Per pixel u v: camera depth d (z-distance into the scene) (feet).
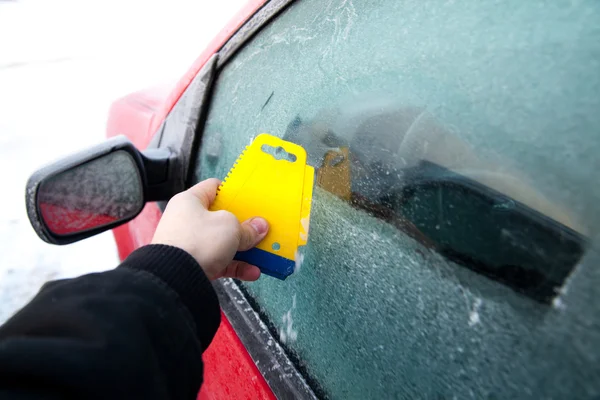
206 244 2.43
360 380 2.45
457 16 2.34
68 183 4.06
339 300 2.68
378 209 2.53
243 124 4.07
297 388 2.81
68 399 1.47
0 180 12.65
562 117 1.80
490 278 1.93
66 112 16.97
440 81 2.33
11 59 20.85
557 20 1.90
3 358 1.42
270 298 3.39
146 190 4.86
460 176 2.14
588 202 1.68
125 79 20.04
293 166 2.98
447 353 2.03
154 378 1.75
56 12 27.22
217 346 3.71
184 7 27.94
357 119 2.81
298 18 3.73
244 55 4.48
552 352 1.66
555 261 1.74
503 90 2.03
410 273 2.28
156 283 2.06
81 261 9.89
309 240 3.00
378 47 2.79
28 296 9.05
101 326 1.69
